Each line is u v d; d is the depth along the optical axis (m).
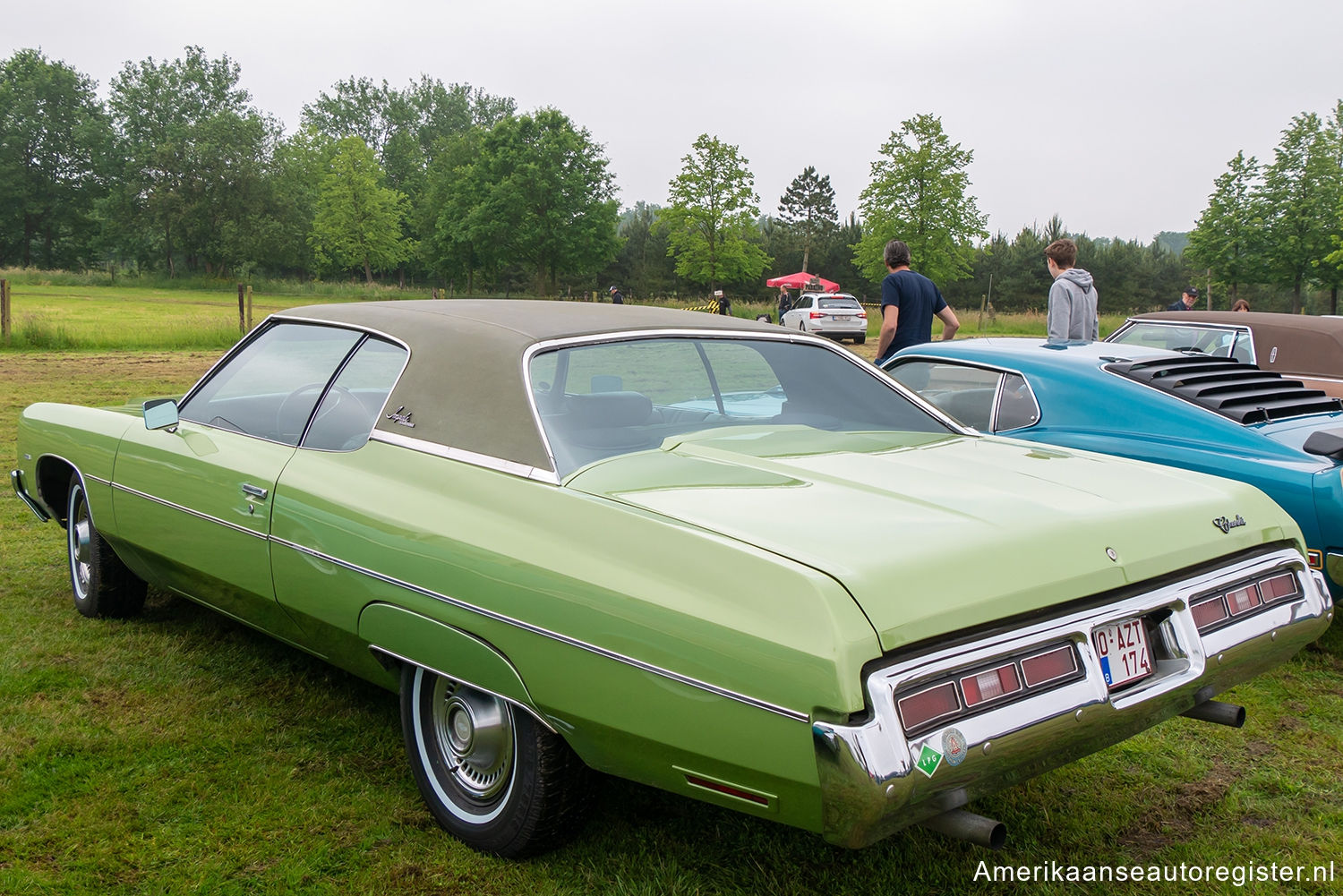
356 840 2.45
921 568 1.79
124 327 25.16
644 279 88.94
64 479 4.18
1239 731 3.23
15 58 96.38
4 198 93.06
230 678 3.45
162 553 3.33
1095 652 1.93
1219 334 7.32
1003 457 2.63
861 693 1.61
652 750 1.90
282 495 2.76
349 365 2.89
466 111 112.75
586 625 1.96
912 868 2.38
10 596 4.30
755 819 2.59
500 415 2.40
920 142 38.75
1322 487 3.52
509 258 73.38
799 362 3.11
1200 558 2.20
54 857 2.33
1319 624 2.42
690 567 1.87
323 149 98.75
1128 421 4.23
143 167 90.31
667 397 2.75
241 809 2.58
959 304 78.62
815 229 88.50
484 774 2.40
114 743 2.92
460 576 2.21
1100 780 2.88
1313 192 37.22
